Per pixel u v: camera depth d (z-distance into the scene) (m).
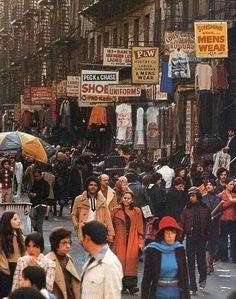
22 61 77.94
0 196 22.86
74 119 50.59
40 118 58.53
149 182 20.44
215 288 17.05
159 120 35.50
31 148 24.53
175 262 11.12
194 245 16.73
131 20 47.91
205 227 16.80
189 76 29.17
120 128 37.34
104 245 9.51
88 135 48.62
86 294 9.41
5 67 89.19
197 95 32.84
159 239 11.28
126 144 37.34
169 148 35.03
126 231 16.50
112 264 9.37
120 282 9.41
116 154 37.41
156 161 33.22
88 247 9.52
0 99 88.00
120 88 35.50
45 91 53.88
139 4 45.88
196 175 25.20
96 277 9.35
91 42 56.91
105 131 47.62
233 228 20.44
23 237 12.08
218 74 29.14
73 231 25.89
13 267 11.85
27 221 19.33
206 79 29.08
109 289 9.31
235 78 31.28
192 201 16.88
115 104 39.69
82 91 35.50
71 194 29.62
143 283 11.18
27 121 60.88
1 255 11.86
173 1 38.19
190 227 16.70
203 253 16.83
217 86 29.16
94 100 37.47
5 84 87.25
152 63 30.92
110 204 18.22
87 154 30.77
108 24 52.38
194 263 16.61
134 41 41.91
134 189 19.69
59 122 52.62
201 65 29.05
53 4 66.38
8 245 11.86
